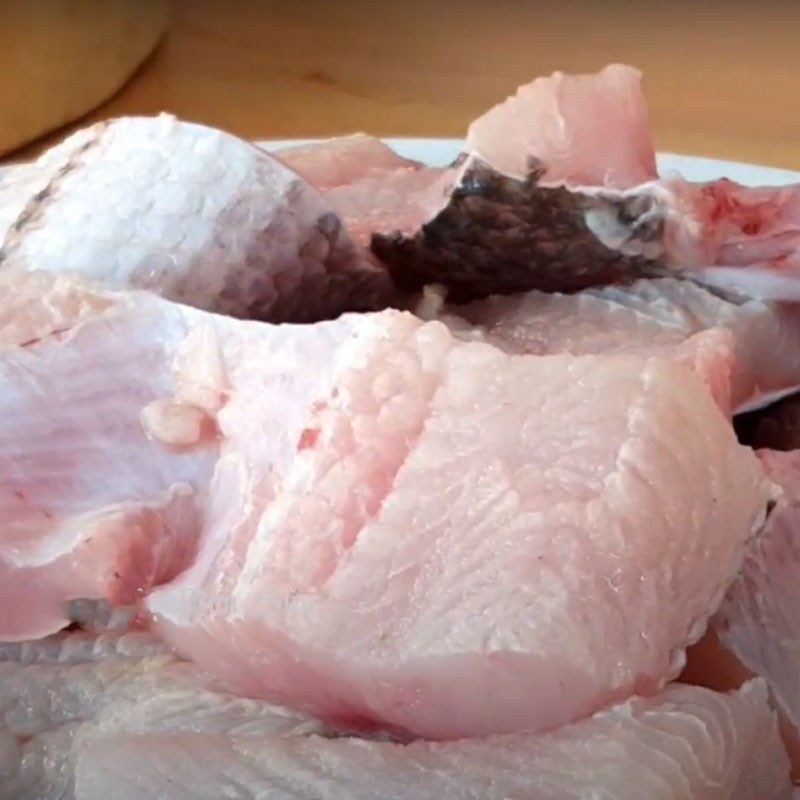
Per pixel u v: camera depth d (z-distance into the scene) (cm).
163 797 21
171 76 53
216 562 23
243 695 23
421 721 22
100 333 25
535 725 21
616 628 21
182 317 25
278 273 28
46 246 27
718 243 27
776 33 52
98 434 25
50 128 48
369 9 57
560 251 27
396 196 31
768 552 24
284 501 22
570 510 21
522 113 27
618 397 22
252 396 24
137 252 27
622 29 54
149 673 24
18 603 24
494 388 22
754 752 22
